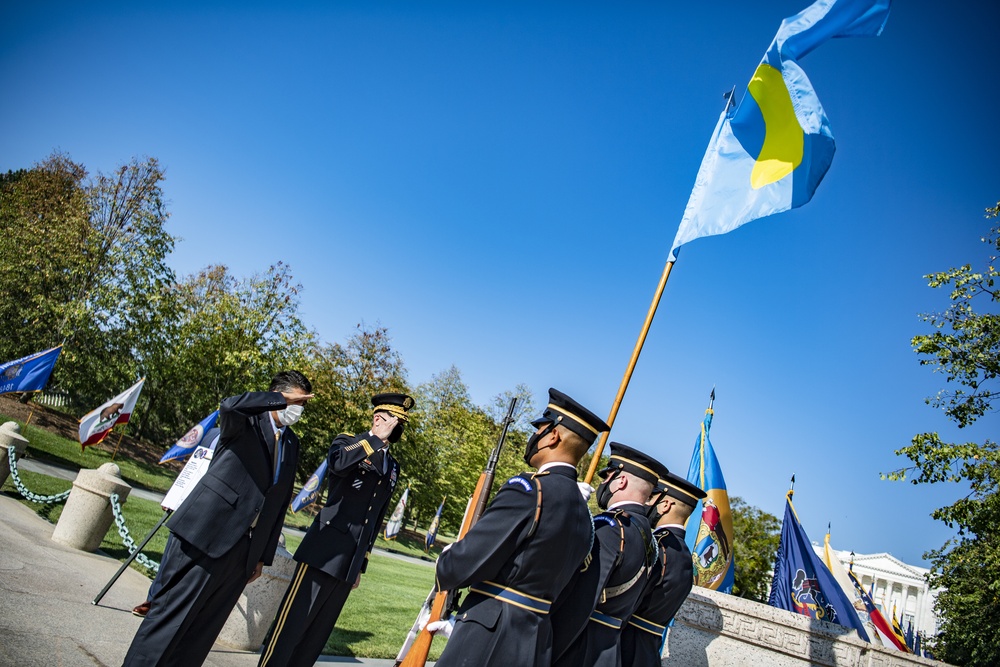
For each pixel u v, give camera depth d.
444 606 4.12
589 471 5.21
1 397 25.02
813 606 9.55
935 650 31.09
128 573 7.44
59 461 17.70
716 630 8.31
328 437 33.56
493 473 5.12
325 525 5.07
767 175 6.82
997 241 13.97
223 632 6.17
